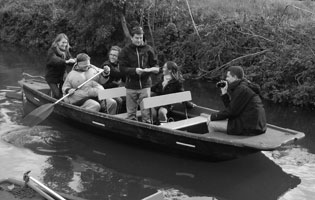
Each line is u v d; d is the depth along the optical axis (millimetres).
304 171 5555
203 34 10898
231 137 5547
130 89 6176
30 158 5723
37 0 16953
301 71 8898
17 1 17531
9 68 11719
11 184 4273
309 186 5152
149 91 6270
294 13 11227
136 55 5992
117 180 5242
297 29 9609
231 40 10367
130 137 6152
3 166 5438
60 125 6969
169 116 7031
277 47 9422
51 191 4047
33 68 11766
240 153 5266
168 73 6535
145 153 6043
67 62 7207
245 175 5434
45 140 6348
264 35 10016
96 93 6820
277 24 10078
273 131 5750
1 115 7348
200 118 6406
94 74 6953
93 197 4801
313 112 8258
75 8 13430
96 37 13602
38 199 4035
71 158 5801
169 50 11672
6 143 6160
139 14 12617
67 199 4062
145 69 5883
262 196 4930
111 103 6688
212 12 11867
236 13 11391
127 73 5980
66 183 5094
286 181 5273
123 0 12047
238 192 5027
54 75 7438
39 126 6867
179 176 5395
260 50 9992
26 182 4199
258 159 5910
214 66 10656
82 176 5305
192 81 10633
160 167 5621
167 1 12406
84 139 6449
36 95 7527
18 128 6730
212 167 5645
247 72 9695
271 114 8078
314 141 6633
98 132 6555
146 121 6297
